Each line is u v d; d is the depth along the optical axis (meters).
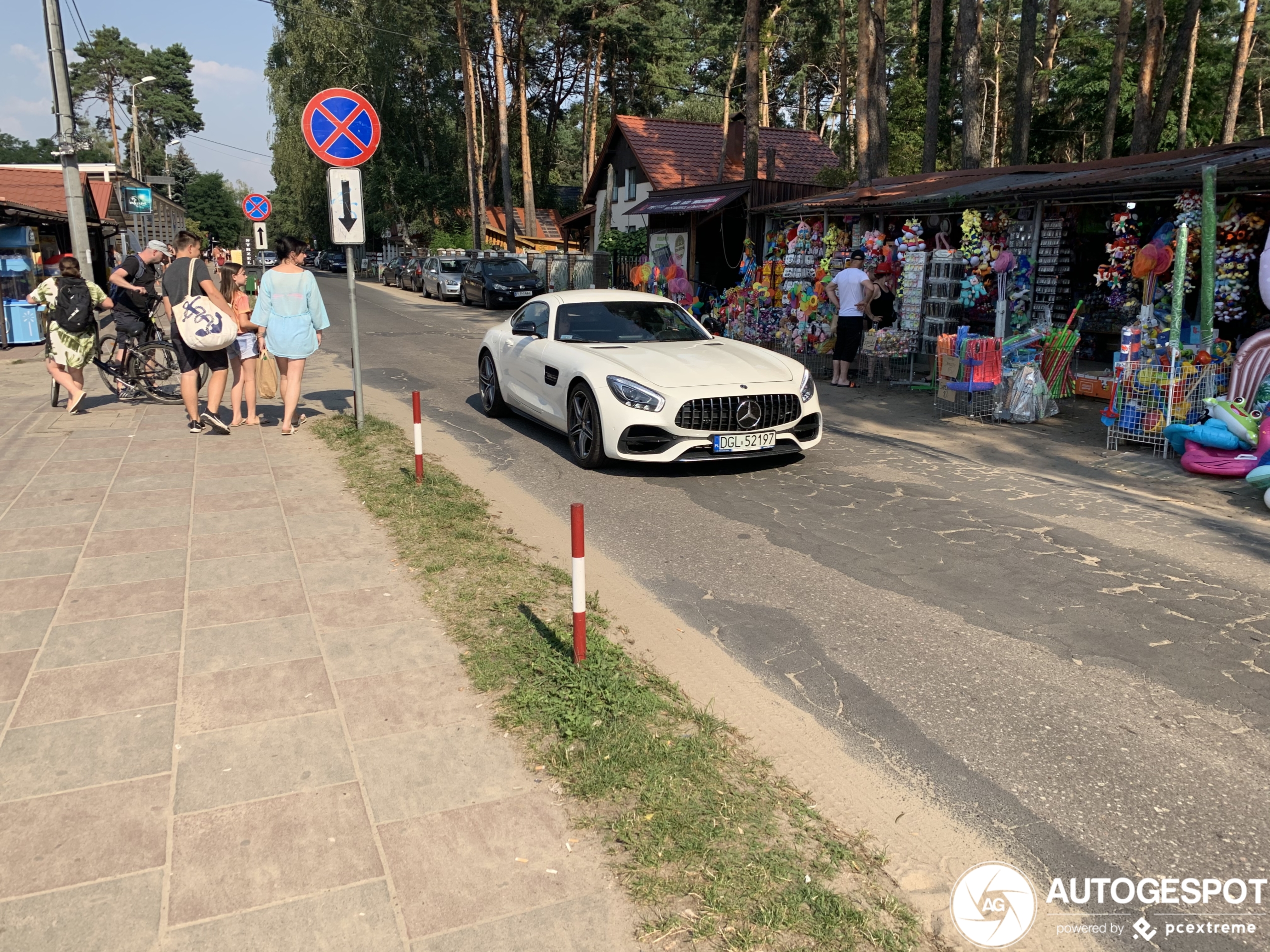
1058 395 10.57
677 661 4.08
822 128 53.84
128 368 10.20
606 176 33.69
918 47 31.38
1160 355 8.31
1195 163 9.52
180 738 3.28
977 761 3.29
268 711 3.48
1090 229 12.66
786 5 35.62
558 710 3.45
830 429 9.43
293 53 43.09
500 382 9.46
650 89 48.47
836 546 5.65
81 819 2.81
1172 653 4.15
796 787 3.12
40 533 5.55
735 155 28.69
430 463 7.46
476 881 2.55
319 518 5.93
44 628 4.20
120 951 2.29
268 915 2.42
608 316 8.69
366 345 16.84
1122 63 25.53
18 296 16.69
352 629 4.23
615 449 7.15
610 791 2.98
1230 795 3.09
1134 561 5.35
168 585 4.75
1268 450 7.12
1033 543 5.68
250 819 2.82
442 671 3.82
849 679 3.92
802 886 2.54
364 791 2.97
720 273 19.98
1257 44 43.88
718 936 2.35
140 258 10.28
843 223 14.83
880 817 2.96
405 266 36.66
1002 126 48.75
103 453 7.62
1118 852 2.80
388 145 44.47
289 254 8.13
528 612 4.46
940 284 12.10
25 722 3.38
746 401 7.09
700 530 5.98
